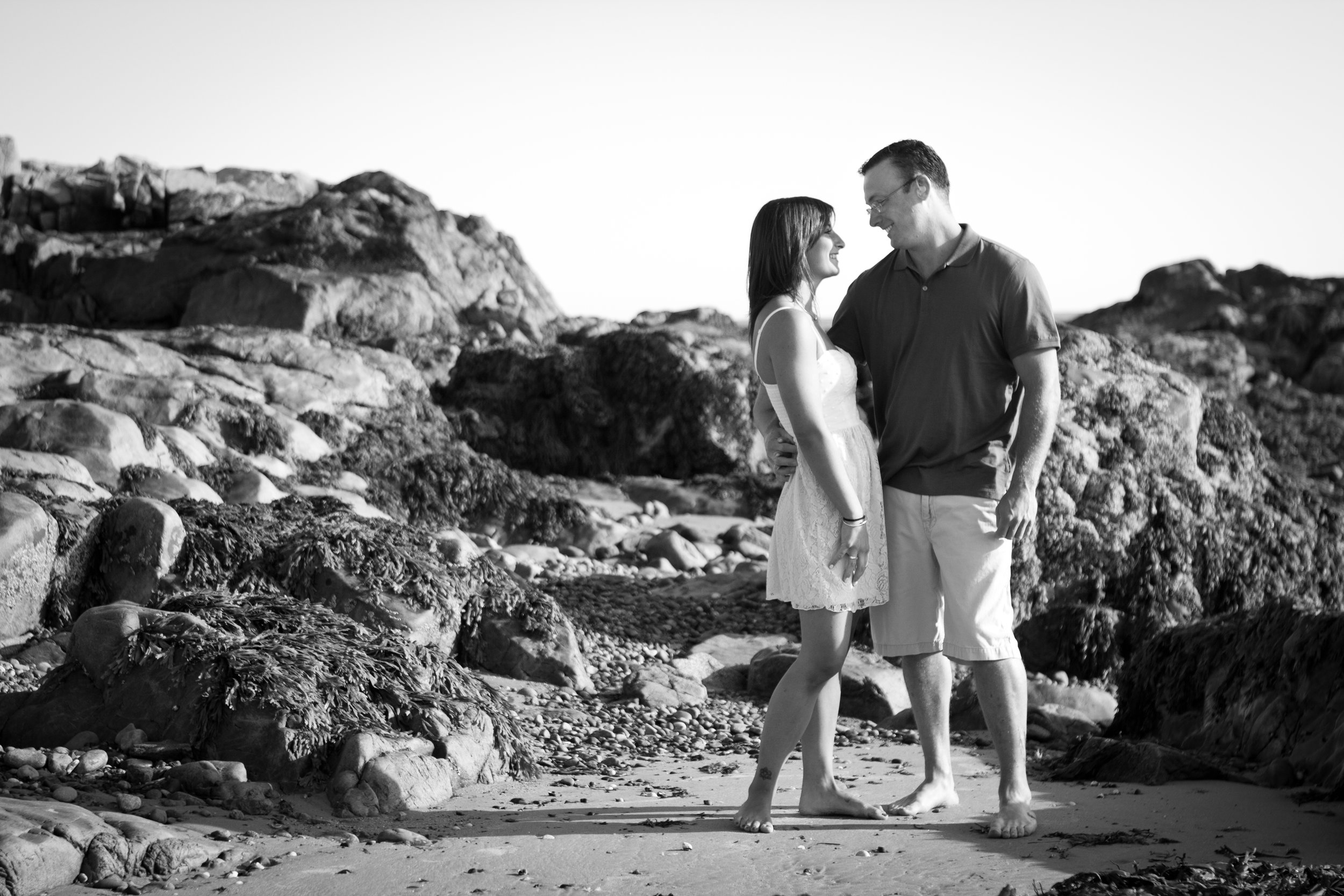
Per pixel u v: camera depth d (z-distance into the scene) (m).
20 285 26.36
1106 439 9.74
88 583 7.11
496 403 19.91
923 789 4.42
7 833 3.42
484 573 7.57
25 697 5.03
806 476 4.13
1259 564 9.56
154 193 29.41
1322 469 21.30
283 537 7.31
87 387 12.95
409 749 4.71
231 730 4.59
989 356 4.23
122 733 4.68
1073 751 5.34
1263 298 30.02
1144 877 3.21
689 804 4.55
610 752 5.88
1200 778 4.98
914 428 4.30
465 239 26.62
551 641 7.40
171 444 10.96
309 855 3.78
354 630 5.34
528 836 4.01
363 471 13.73
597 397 19.95
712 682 7.91
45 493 7.61
